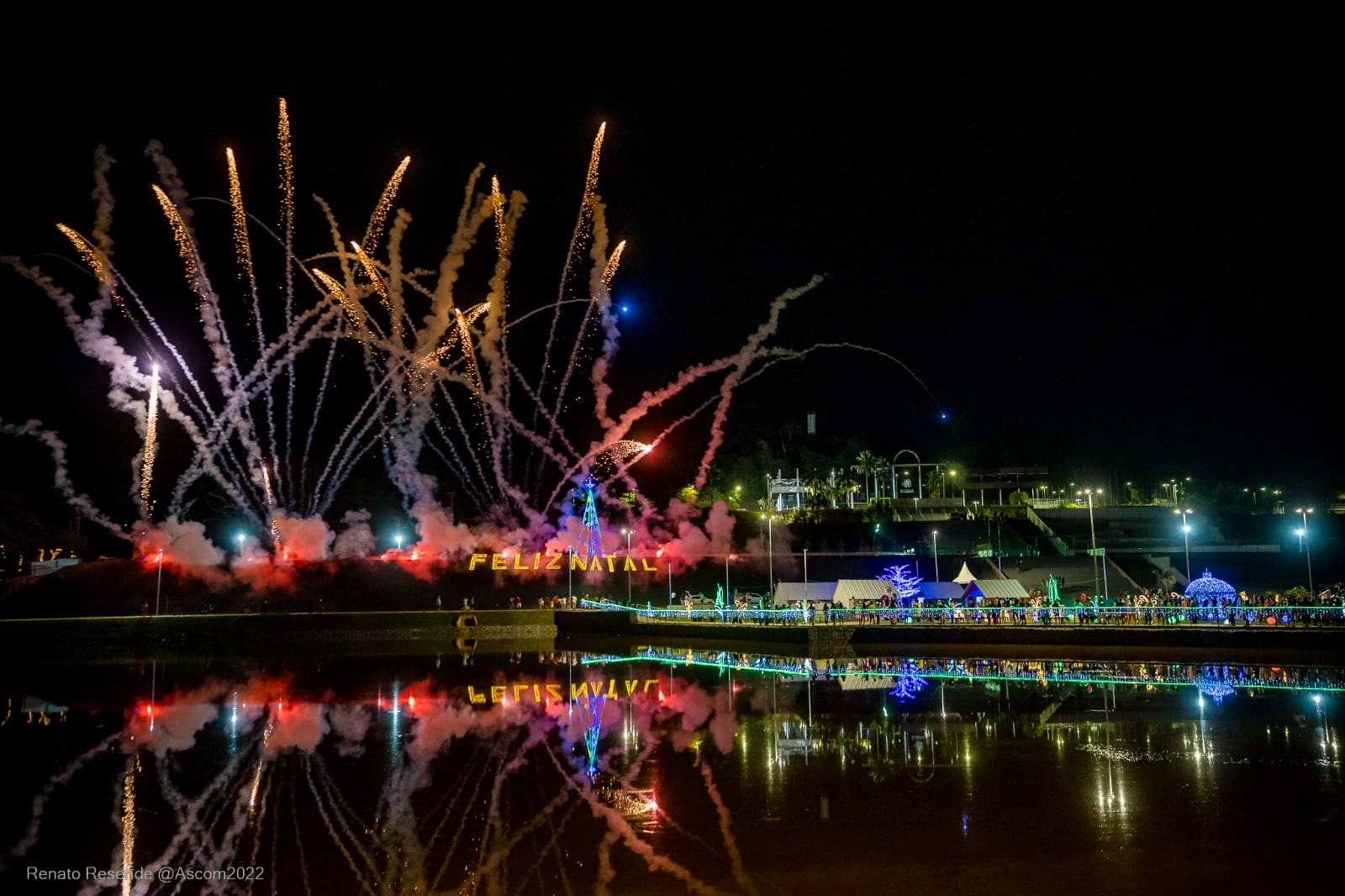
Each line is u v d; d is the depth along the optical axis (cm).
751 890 1781
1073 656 5506
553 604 8388
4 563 8588
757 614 7400
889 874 1850
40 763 2877
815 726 3344
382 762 2859
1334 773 2536
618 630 7600
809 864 1911
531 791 2489
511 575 8838
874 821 2184
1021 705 3694
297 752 3003
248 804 2389
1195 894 1733
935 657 5666
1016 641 5781
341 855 2002
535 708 3878
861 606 7100
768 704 3872
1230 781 2477
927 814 2233
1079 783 2492
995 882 1805
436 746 3083
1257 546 10400
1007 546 10894
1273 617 5641
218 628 7262
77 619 6888
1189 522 11806
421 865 1938
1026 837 2055
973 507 13488
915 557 9600
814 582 8069
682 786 2528
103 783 2614
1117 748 2884
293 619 7500
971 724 3328
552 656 6288
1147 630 5359
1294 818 2153
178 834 2152
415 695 4316
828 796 2406
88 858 1998
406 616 7756
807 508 12731
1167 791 2392
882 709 3694
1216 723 3241
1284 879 1795
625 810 2303
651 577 9238
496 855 1989
